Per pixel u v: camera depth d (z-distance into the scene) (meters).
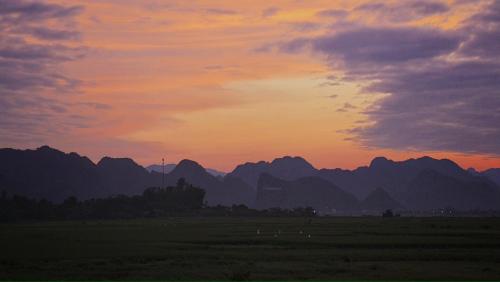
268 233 97.56
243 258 56.16
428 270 46.28
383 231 101.56
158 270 47.00
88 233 100.56
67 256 58.22
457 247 68.81
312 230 108.06
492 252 61.34
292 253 60.94
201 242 77.75
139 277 43.09
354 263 51.50
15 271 47.22
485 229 107.50
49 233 101.56
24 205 197.00
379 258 55.56
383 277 42.44
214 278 42.22
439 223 144.88
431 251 62.75
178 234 95.56
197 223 150.75
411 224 138.38
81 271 46.81
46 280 42.22
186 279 41.78
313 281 40.44
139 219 195.62
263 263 51.72
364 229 110.38
